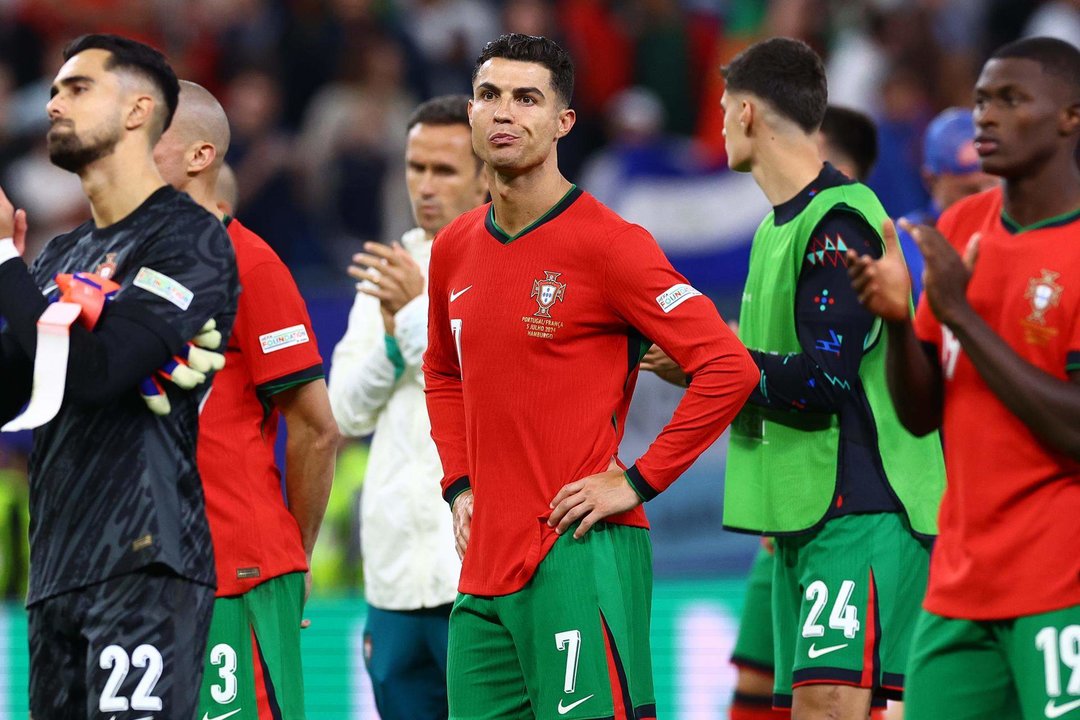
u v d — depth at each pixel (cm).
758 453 1741
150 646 1334
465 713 1548
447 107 1958
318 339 3303
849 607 1669
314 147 3988
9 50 4366
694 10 4650
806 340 1662
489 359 1502
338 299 3312
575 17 4456
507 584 1501
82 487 1345
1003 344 1341
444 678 1916
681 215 3772
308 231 3944
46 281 1409
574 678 1480
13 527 3164
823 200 1686
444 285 1586
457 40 4384
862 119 2095
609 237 1484
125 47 1391
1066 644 1342
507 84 1484
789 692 1758
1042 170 1385
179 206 1385
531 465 1492
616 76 4453
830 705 1662
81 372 1281
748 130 1744
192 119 1633
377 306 2027
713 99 4525
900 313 1373
